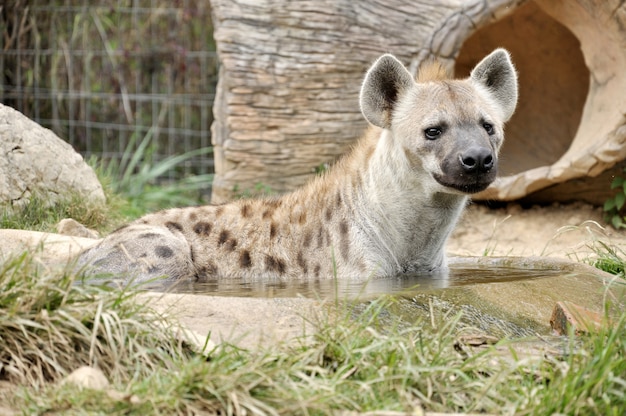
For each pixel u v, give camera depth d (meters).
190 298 5.20
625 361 4.36
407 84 7.00
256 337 4.82
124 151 15.59
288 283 6.70
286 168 11.83
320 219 7.27
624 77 10.64
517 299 5.82
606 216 11.67
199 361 4.29
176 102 15.41
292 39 11.50
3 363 4.43
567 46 12.71
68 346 4.46
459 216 7.44
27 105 15.33
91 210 9.66
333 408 3.98
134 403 3.87
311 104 11.62
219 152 12.04
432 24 11.27
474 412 4.08
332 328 4.72
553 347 4.99
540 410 3.93
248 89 11.62
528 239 11.29
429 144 6.71
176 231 7.30
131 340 4.52
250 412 3.93
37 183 9.39
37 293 4.60
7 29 15.06
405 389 4.17
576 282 6.38
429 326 5.14
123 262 6.79
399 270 7.26
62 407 3.96
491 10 11.14
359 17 11.39
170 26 15.48
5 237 6.94
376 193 7.11
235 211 7.47
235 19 11.53
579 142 11.16
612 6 10.39
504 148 13.24
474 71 7.17
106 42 15.33
